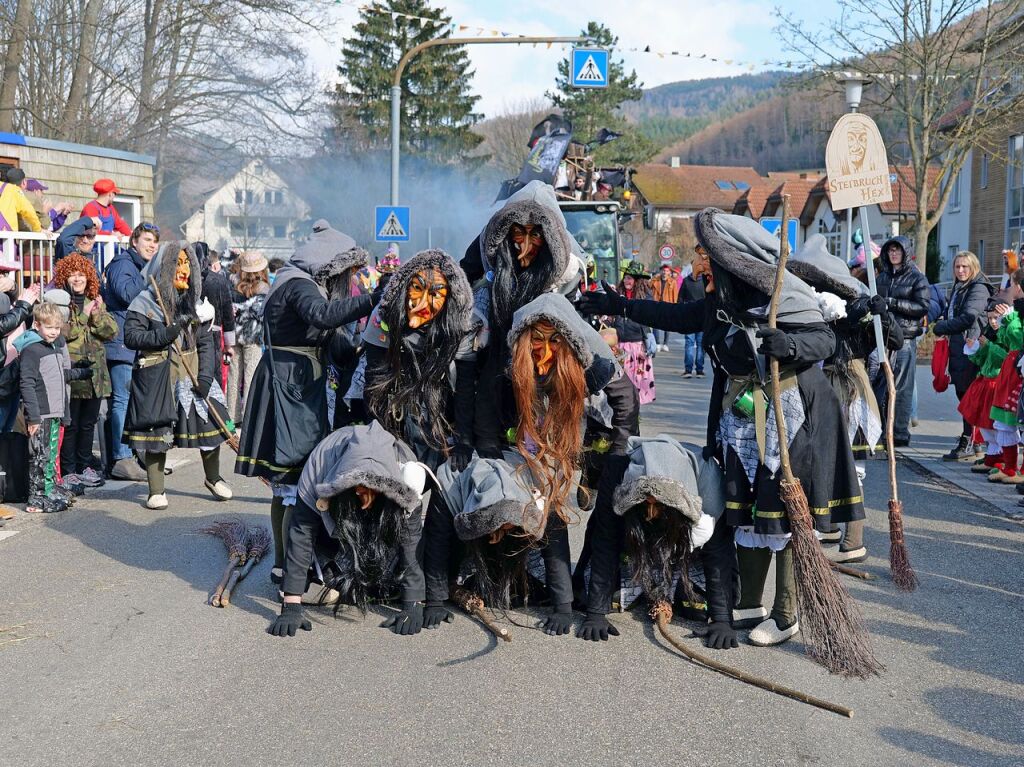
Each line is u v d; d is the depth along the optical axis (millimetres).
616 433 5168
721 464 5047
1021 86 26469
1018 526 7398
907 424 10867
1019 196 33156
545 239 5000
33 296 7453
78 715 4180
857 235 10344
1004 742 3994
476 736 3996
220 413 7895
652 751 3885
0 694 4391
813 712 4254
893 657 4875
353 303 5297
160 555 6516
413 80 49656
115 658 4797
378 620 5371
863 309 5867
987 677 4637
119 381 8758
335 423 5789
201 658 4801
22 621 5293
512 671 4660
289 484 5555
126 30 27000
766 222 12367
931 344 24062
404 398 5062
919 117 26344
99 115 27953
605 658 4836
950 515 7727
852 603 4648
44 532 7047
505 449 5191
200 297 7676
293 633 5117
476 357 5141
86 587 5859
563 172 13164
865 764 3805
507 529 4938
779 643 5055
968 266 9859
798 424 4828
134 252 8938
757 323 4863
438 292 4930
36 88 27266
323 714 4188
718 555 5055
